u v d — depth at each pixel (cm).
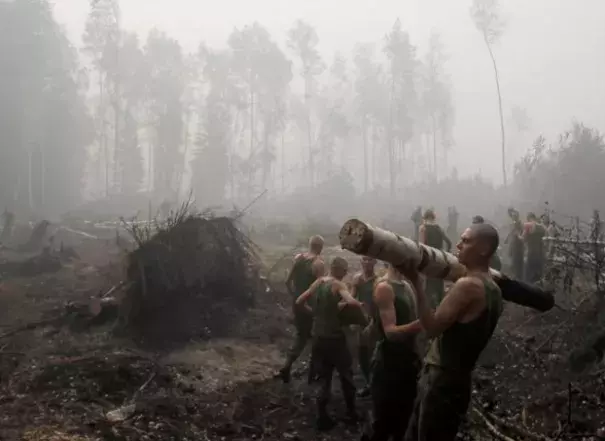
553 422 480
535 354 644
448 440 345
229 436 521
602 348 605
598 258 839
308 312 664
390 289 430
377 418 430
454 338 342
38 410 534
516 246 1185
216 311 895
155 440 491
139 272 862
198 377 670
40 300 1102
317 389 645
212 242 952
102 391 594
